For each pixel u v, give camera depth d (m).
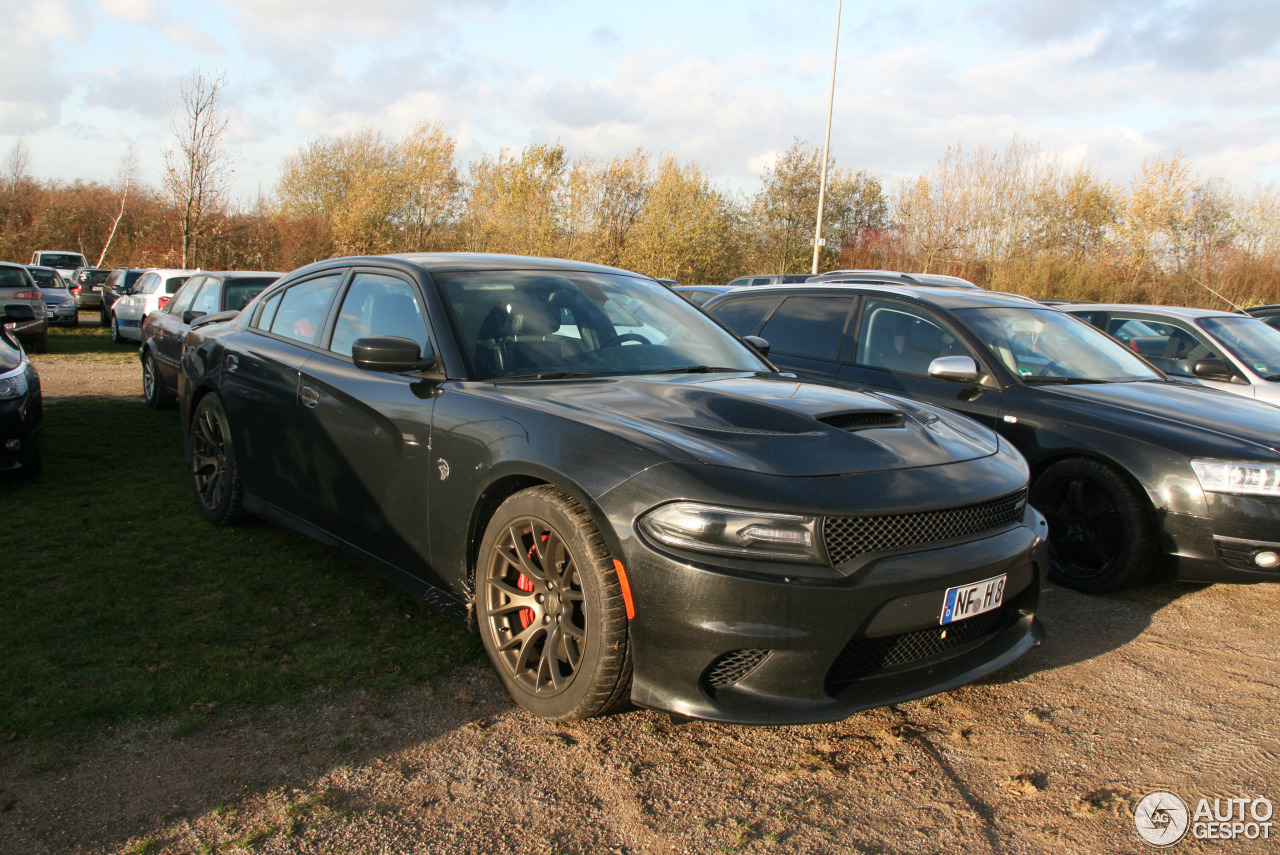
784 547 2.21
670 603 2.23
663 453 2.36
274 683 2.74
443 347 3.12
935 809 2.23
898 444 2.62
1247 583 3.91
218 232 24.30
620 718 2.64
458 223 39.47
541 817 2.13
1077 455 4.07
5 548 3.96
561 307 3.48
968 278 28.14
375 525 3.25
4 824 2.00
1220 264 24.23
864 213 35.50
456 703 2.68
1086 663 3.21
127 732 2.42
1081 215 26.98
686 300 4.08
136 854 1.92
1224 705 2.88
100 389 9.86
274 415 3.84
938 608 2.35
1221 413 4.04
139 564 3.79
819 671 2.24
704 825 2.12
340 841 2.00
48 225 39.41
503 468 2.64
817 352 5.28
